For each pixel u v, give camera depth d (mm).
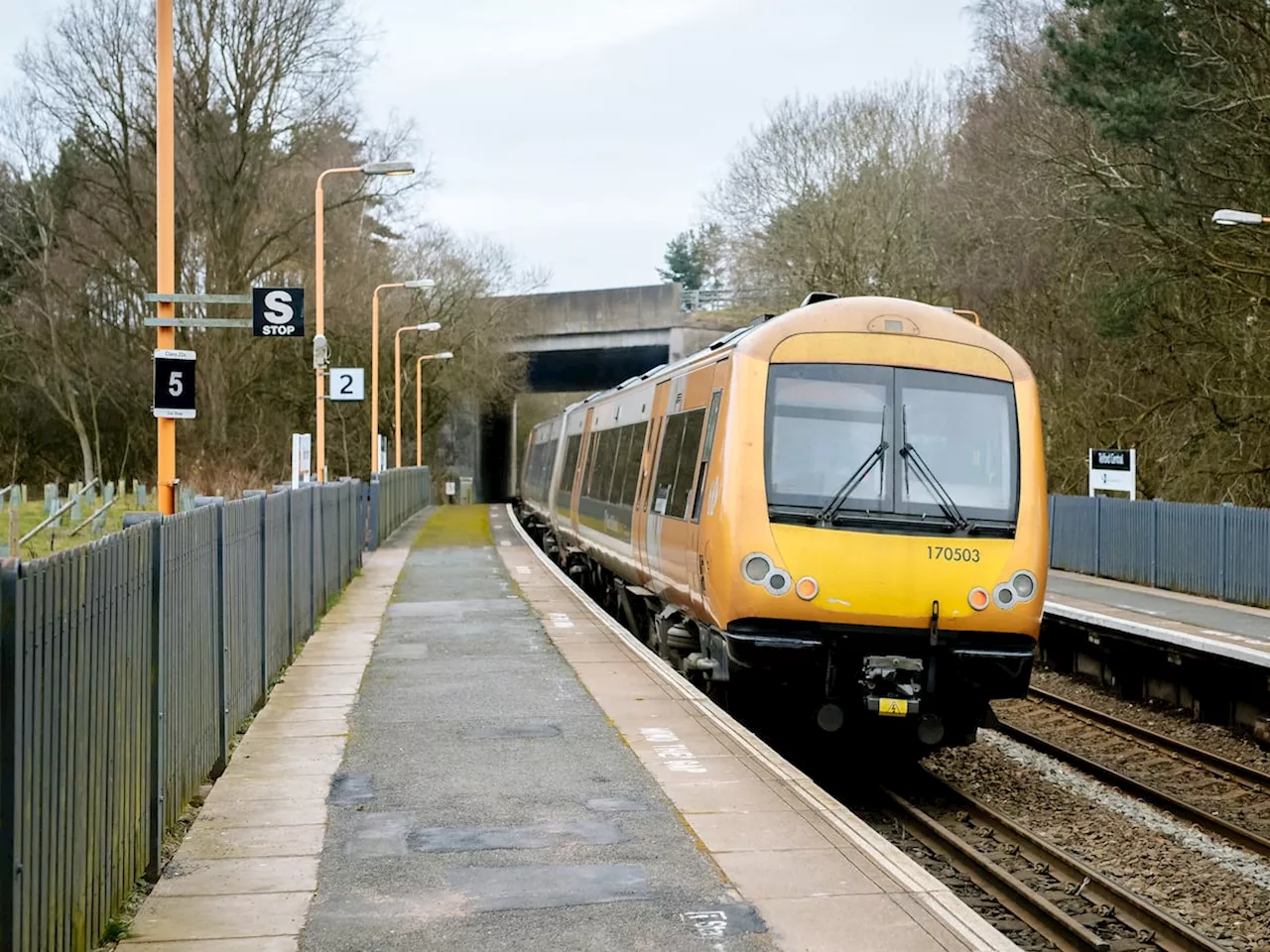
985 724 10875
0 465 58312
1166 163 24828
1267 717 14469
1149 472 31625
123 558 5918
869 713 10812
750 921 5871
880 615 10320
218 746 8766
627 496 17500
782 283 44125
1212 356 28094
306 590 15430
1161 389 30531
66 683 4949
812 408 10836
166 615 6984
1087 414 33094
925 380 10961
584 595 20750
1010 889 8391
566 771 8781
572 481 25828
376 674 12812
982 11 39062
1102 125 25094
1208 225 24844
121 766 5895
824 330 11094
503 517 48656
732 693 11578
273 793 8156
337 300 48312
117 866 5832
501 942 5621
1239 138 24297
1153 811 10992
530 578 23875
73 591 5043
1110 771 12117
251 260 40438
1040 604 10594
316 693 11758
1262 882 9070
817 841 7133
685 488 12906
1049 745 13312
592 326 62438
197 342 40938
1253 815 11180
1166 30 24500
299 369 56531
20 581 4332
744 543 10484
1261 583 20922
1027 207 32531
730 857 6836
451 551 30953
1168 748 13688
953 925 5824
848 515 10508
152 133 38344
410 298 59969
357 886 6371
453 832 7301
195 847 7020
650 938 5668
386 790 8234
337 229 46125
